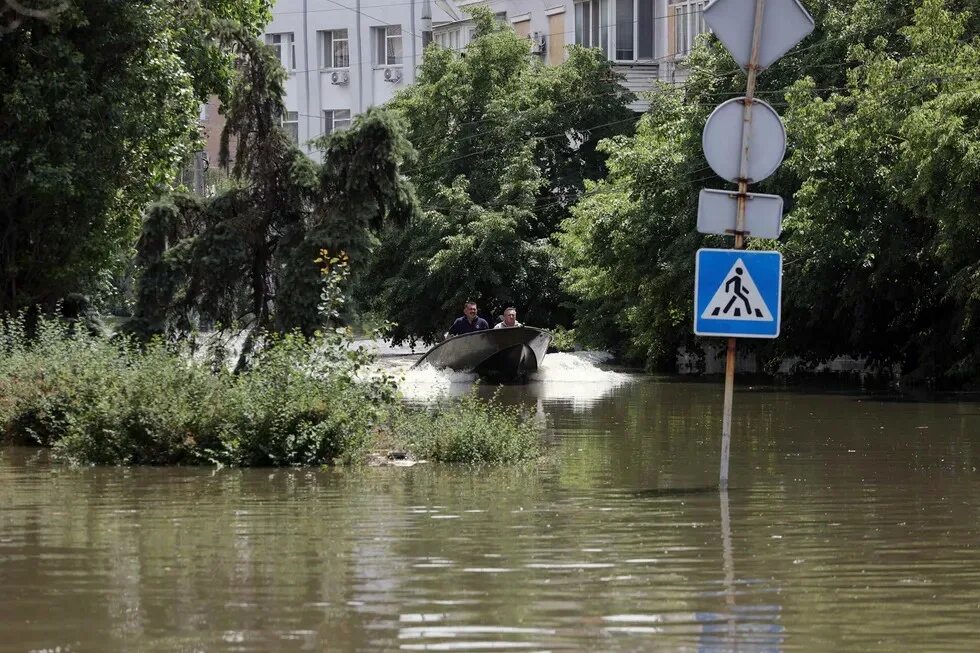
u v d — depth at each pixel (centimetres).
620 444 3156
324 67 14488
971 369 5681
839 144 5991
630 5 10750
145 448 2752
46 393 3186
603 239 7619
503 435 2861
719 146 2241
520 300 9350
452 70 10100
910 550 1728
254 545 1750
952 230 5247
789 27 2242
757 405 4544
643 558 1662
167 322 4806
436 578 1535
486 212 9238
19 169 4772
